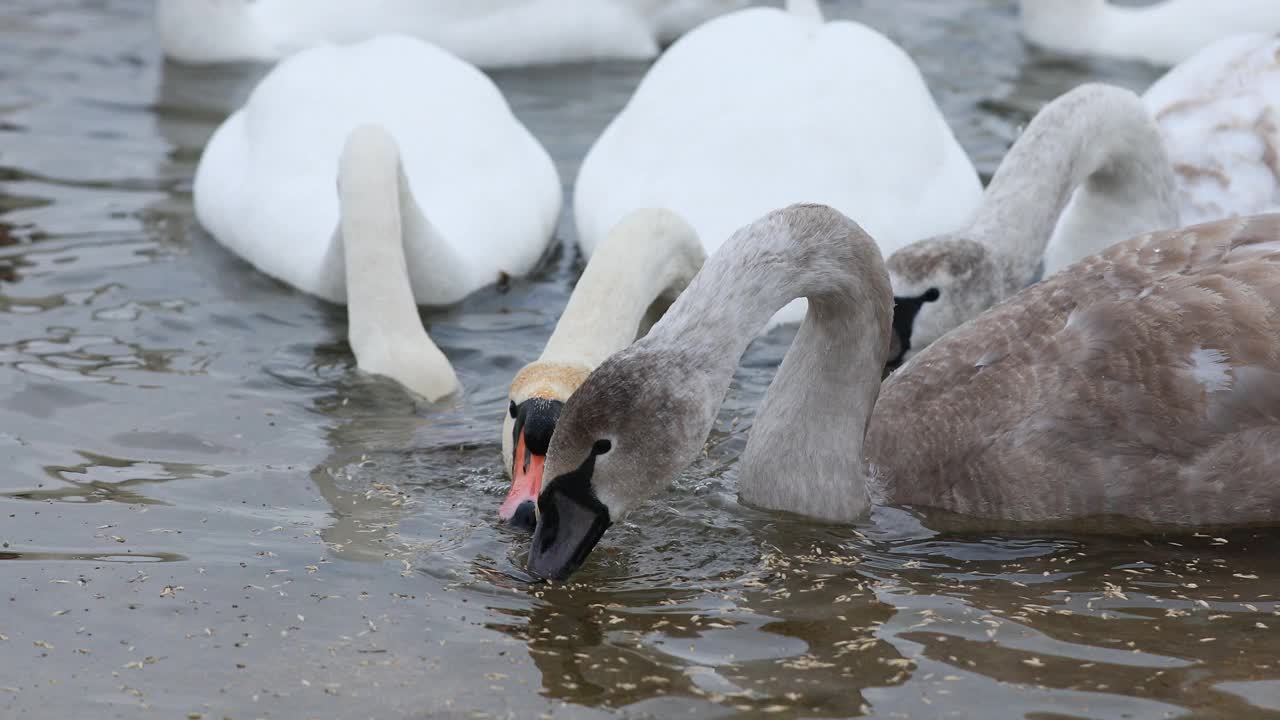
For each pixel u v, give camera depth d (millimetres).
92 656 9602
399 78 17328
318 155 16500
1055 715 9117
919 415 12016
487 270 15812
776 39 17062
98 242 16188
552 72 21312
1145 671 9578
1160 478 11523
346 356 14117
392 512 11430
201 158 18281
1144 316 11711
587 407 9977
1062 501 11594
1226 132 16016
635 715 9070
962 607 10312
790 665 9586
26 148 18250
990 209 14414
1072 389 11688
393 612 10117
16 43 21188
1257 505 11500
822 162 15922
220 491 11633
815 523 11453
